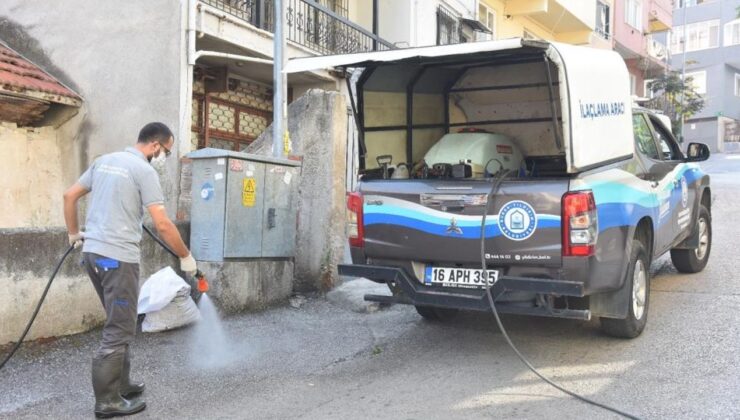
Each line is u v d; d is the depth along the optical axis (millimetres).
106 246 4047
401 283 5125
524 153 6441
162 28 8406
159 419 4113
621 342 5402
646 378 4559
